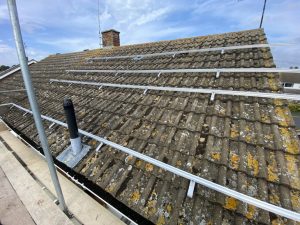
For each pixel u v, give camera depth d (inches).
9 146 170.1
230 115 120.9
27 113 211.8
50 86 294.5
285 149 92.7
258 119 111.9
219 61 191.6
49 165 81.3
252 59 175.9
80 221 90.8
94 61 353.4
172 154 105.7
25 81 65.3
